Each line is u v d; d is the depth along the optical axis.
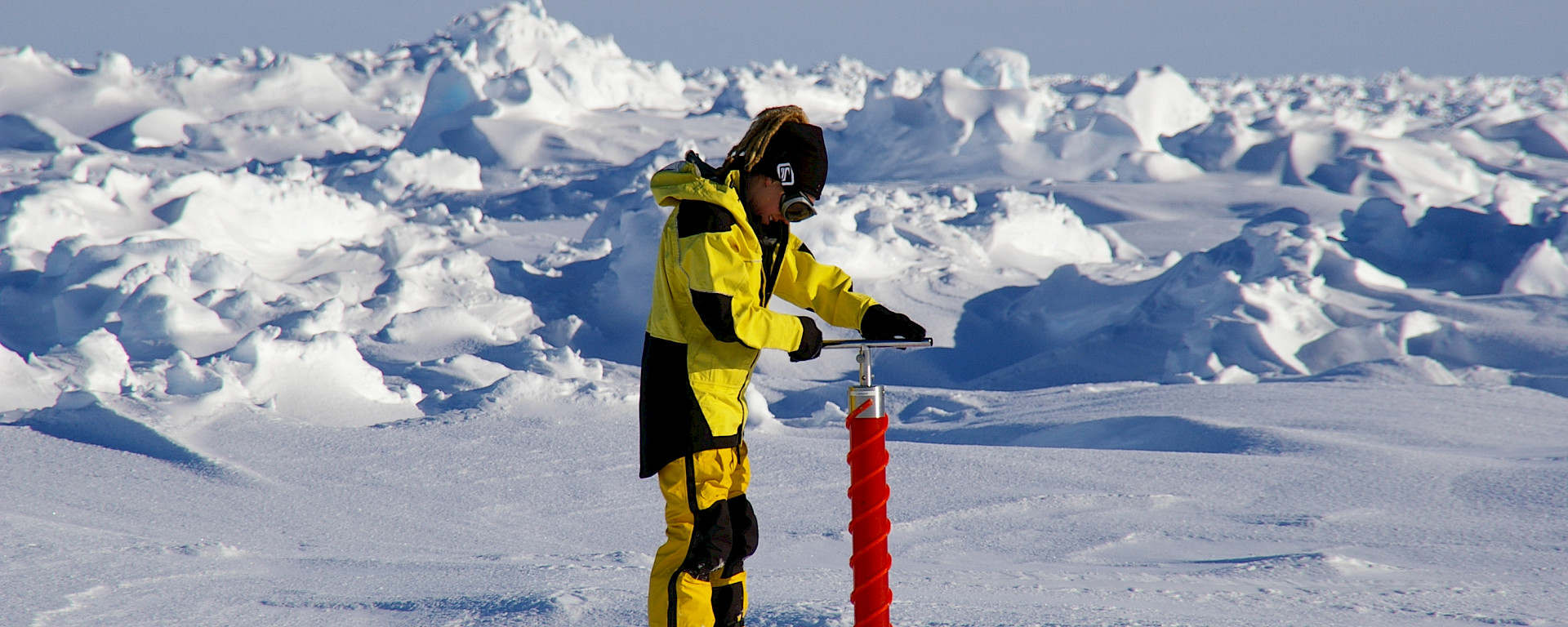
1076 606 3.80
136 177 28.28
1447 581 4.99
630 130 71.50
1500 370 19.91
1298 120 59.75
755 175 2.60
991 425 14.43
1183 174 54.22
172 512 6.75
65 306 20.17
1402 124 61.28
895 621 3.37
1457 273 25.83
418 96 98.44
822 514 7.31
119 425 8.62
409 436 9.23
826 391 20.09
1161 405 13.91
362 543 6.20
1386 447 9.95
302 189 30.64
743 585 2.74
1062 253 35.91
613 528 6.85
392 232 30.02
